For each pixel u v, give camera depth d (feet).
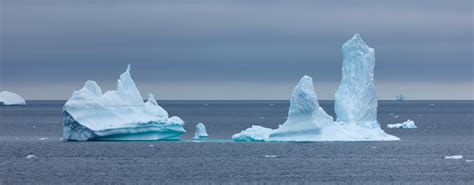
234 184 487.20
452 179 511.81
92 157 626.64
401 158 632.79
